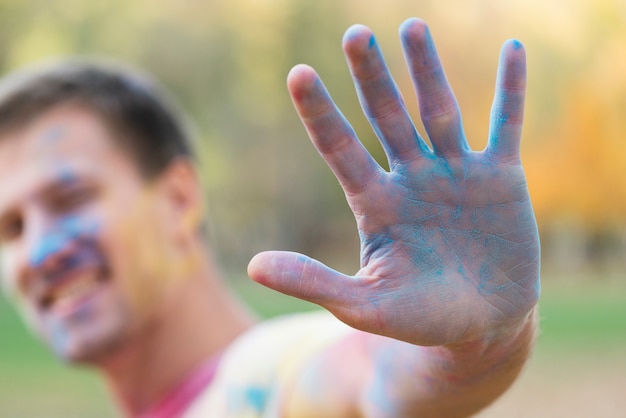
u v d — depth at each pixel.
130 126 2.23
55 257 2.07
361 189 1.22
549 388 7.41
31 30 17.38
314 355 1.79
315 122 1.21
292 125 20.61
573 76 19.02
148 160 2.23
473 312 1.20
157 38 17.55
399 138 1.23
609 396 7.04
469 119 17.94
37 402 6.72
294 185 21.97
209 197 22.09
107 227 2.11
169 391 2.11
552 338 10.64
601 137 21.48
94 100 2.22
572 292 19.11
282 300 14.29
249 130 20.20
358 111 18.25
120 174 2.18
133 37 17.45
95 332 2.08
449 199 1.22
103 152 2.18
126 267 2.12
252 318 2.30
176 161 2.30
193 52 17.89
